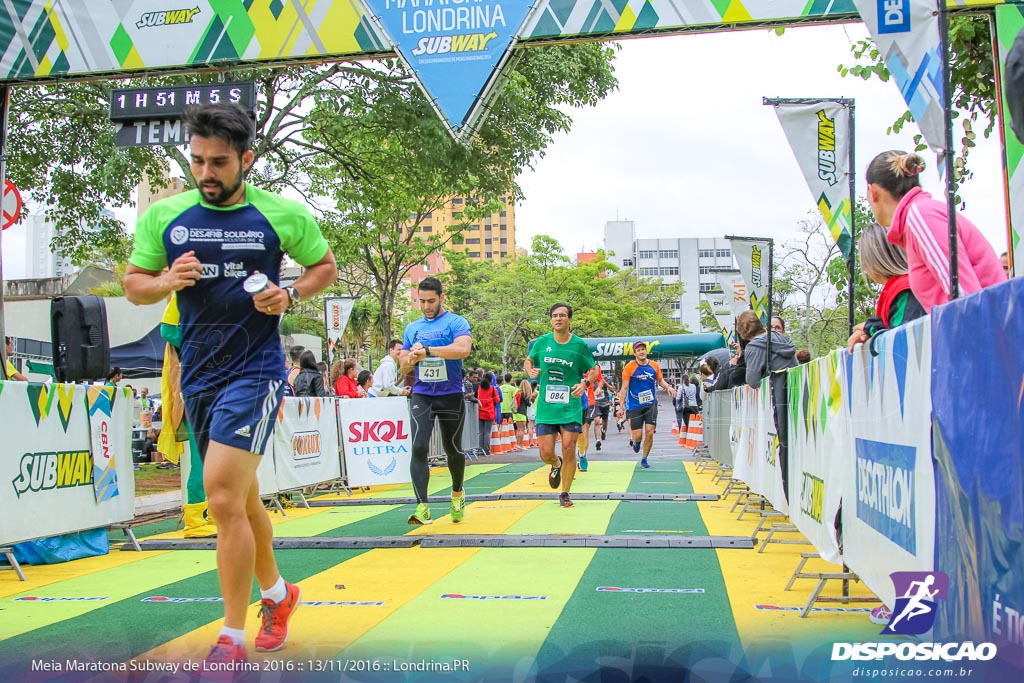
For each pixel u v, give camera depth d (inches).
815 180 270.1
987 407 89.6
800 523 197.0
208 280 122.8
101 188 581.6
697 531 266.7
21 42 333.1
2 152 342.6
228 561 117.3
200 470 275.0
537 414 337.4
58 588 191.0
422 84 311.6
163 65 325.7
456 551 227.3
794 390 207.2
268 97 560.4
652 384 550.9
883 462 130.8
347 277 1170.0
